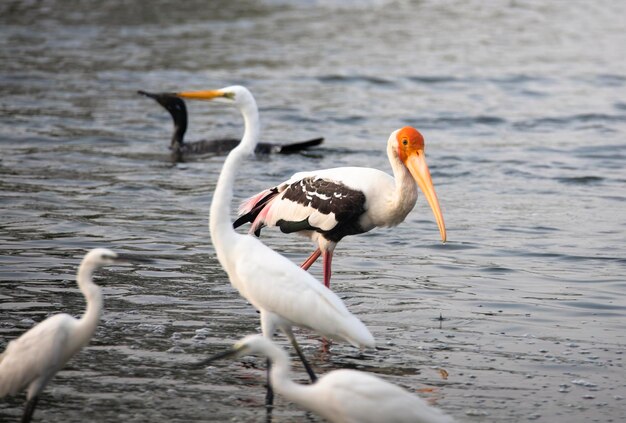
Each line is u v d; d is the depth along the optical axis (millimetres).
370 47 35250
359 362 10359
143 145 21906
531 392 9617
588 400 9453
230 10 42188
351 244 15297
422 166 12531
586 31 40312
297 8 43625
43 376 8141
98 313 8312
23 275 12750
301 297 9398
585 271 13891
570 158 21469
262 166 20094
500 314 12008
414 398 7879
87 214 16125
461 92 28641
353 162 20422
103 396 9172
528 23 41938
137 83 28016
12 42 33375
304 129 23562
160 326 11125
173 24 38406
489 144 22688
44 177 18578
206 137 22922
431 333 11273
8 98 25516
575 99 28016
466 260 14422
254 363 10266
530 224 16453
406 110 26125
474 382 9836
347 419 7777
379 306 12211
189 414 8867
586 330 11477
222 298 12289
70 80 28031
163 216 16266
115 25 37625
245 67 30906
